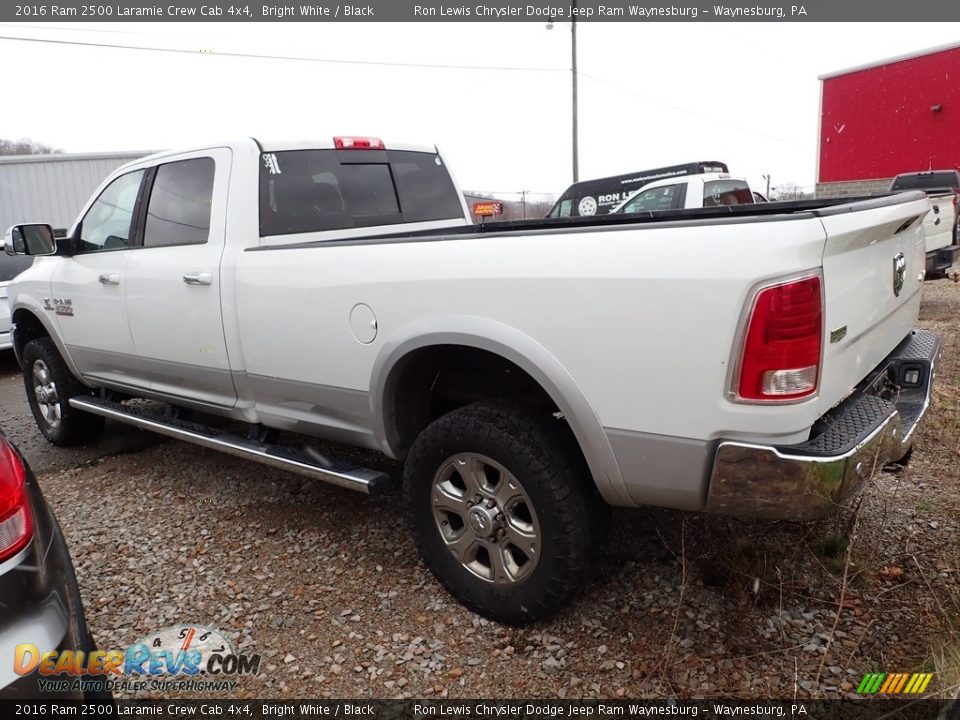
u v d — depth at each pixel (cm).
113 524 365
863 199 274
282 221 349
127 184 407
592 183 1288
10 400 671
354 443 311
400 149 430
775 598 267
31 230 423
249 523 359
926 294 972
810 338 194
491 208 955
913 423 250
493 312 238
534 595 246
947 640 230
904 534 300
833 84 2188
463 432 251
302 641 261
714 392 200
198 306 345
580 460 243
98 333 419
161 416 406
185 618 279
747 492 203
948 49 1900
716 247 197
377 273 269
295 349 307
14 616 171
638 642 248
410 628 266
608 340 215
